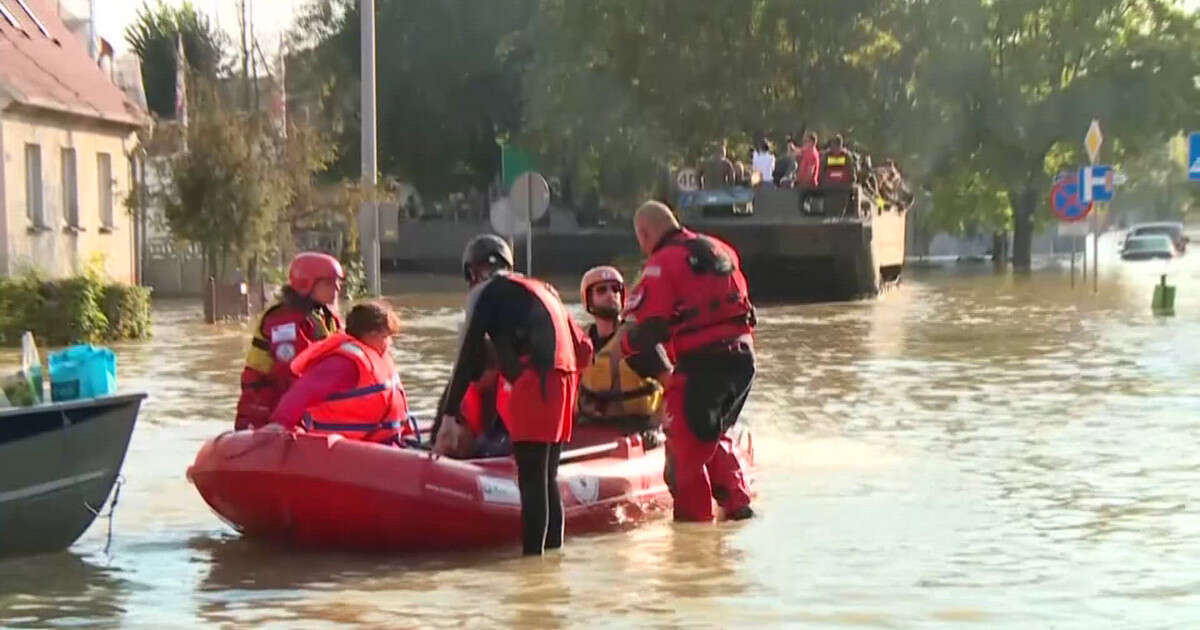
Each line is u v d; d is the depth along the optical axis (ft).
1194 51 167.63
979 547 30.45
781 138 163.84
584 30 164.76
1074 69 170.60
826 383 58.70
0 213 100.73
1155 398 52.90
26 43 113.19
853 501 35.32
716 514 34.17
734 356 32.81
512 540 31.50
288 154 110.83
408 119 194.90
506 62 191.83
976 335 79.92
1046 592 26.89
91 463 30.48
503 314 29.91
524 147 175.11
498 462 31.96
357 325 32.27
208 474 30.89
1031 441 43.75
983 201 188.55
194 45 206.49
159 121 117.39
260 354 33.09
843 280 113.50
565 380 30.04
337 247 133.39
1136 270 164.14
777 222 111.86
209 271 101.86
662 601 26.48
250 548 31.27
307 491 30.14
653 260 32.91
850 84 163.02
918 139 164.25
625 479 33.68
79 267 109.40
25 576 28.81
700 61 161.58
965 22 163.12
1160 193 302.66
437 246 190.19
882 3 162.20
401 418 32.63
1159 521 32.78
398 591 27.48
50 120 107.45
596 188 176.65
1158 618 25.16
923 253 222.48
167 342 79.87
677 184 123.03
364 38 106.11
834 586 27.40
